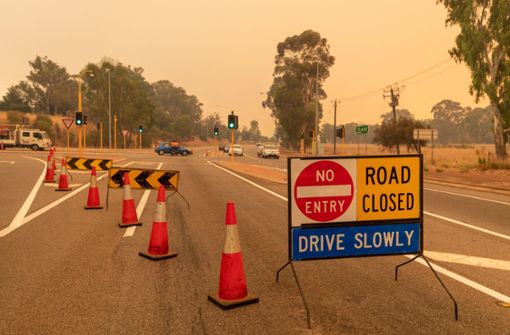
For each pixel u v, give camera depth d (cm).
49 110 14450
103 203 1282
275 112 13075
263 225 988
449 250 770
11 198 1363
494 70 3522
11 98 13975
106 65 9419
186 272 621
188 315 465
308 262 683
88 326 437
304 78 9638
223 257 502
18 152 5034
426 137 3519
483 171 3108
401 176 528
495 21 3453
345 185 512
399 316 466
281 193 1600
